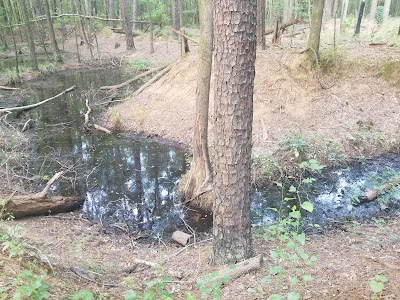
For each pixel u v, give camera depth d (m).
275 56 11.68
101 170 9.17
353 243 5.41
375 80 11.02
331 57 11.33
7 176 7.98
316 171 8.36
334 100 10.59
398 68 10.97
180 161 9.59
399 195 7.24
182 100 12.12
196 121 7.09
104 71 21.27
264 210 7.08
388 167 8.31
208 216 7.10
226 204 4.26
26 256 3.91
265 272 4.25
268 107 10.48
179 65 13.32
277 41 13.62
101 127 11.88
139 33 28.23
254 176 8.00
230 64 3.72
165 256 5.42
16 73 18.98
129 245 6.01
